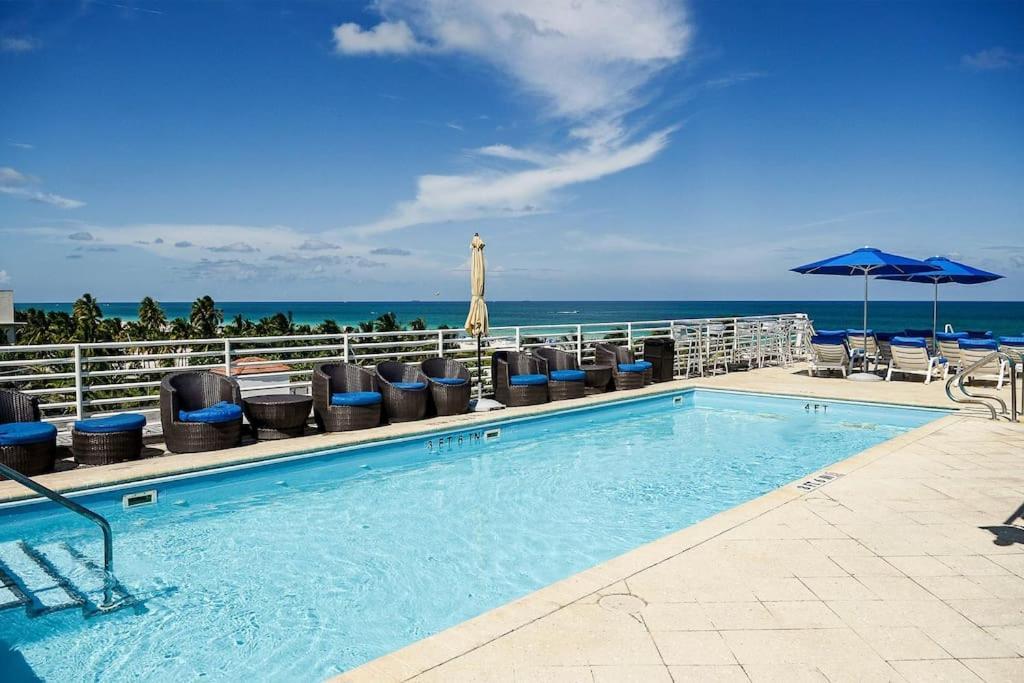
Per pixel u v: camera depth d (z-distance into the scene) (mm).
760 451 7648
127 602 3791
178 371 7512
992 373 10750
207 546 4688
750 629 2836
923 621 2912
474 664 2547
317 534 4938
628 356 11320
